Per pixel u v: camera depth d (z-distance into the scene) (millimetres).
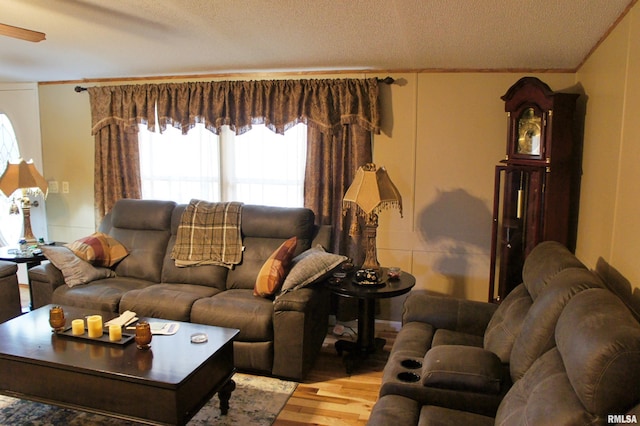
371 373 3365
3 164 5320
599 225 2785
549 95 3174
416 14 2629
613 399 1318
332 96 4039
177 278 3910
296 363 3162
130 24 3027
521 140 3434
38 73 4574
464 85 3863
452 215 4004
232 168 4527
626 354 1315
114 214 4324
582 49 3092
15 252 4184
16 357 2496
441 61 3643
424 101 3949
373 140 4074
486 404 2021
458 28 2834
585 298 1714
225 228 3912
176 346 2623
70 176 5059
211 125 4336
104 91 4609
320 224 4195
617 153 2471
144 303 3412
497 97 3812
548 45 3082
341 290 3203
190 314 3320
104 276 3969
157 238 4137
